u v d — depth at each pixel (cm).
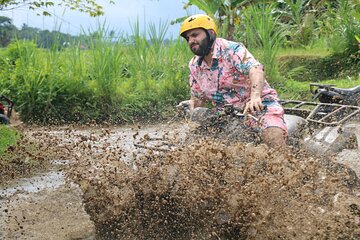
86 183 486
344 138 550
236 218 446
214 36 546
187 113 551
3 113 1023
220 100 561
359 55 1706
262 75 531
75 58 1395
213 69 553
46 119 1295
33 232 536
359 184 548
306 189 446
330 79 1691
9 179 727
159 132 1075
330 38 1884
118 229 491
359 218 465
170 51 1509
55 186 688
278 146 496
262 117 536
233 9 1766
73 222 557
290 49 1977
